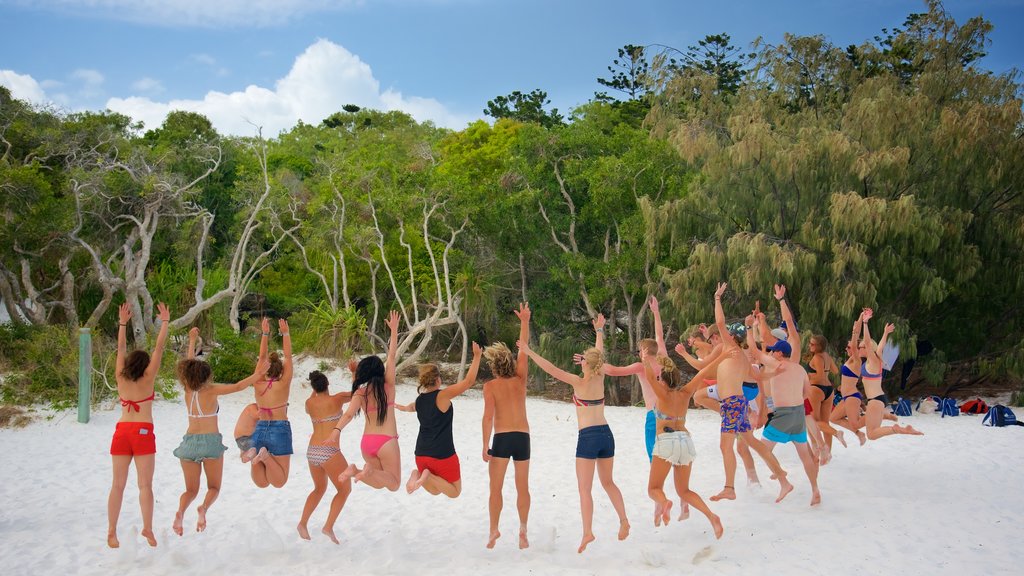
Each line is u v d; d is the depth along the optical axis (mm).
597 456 6820
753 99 20016
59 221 19000
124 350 6945
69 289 20453
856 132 16312
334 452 6887
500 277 22375
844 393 9977
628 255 18578
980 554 6309
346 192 22031
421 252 23516
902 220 14477
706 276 16109
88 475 9859
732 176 16688
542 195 19969
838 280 15266
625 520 6719
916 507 7703
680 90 22062
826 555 6332
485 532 7449
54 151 21531
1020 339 16500
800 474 9242
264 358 7336
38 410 14188
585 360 6898
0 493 8945
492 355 6895
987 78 16578
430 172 20531
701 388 9031
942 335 18125
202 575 6199
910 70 19516
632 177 18719
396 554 6645
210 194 29547
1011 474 9117
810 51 19297
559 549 6828
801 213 16359
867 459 10000
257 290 27312
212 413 7059
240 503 8500
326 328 20109
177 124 31766
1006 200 16500
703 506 6746
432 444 6625
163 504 8453
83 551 6820
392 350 7133
